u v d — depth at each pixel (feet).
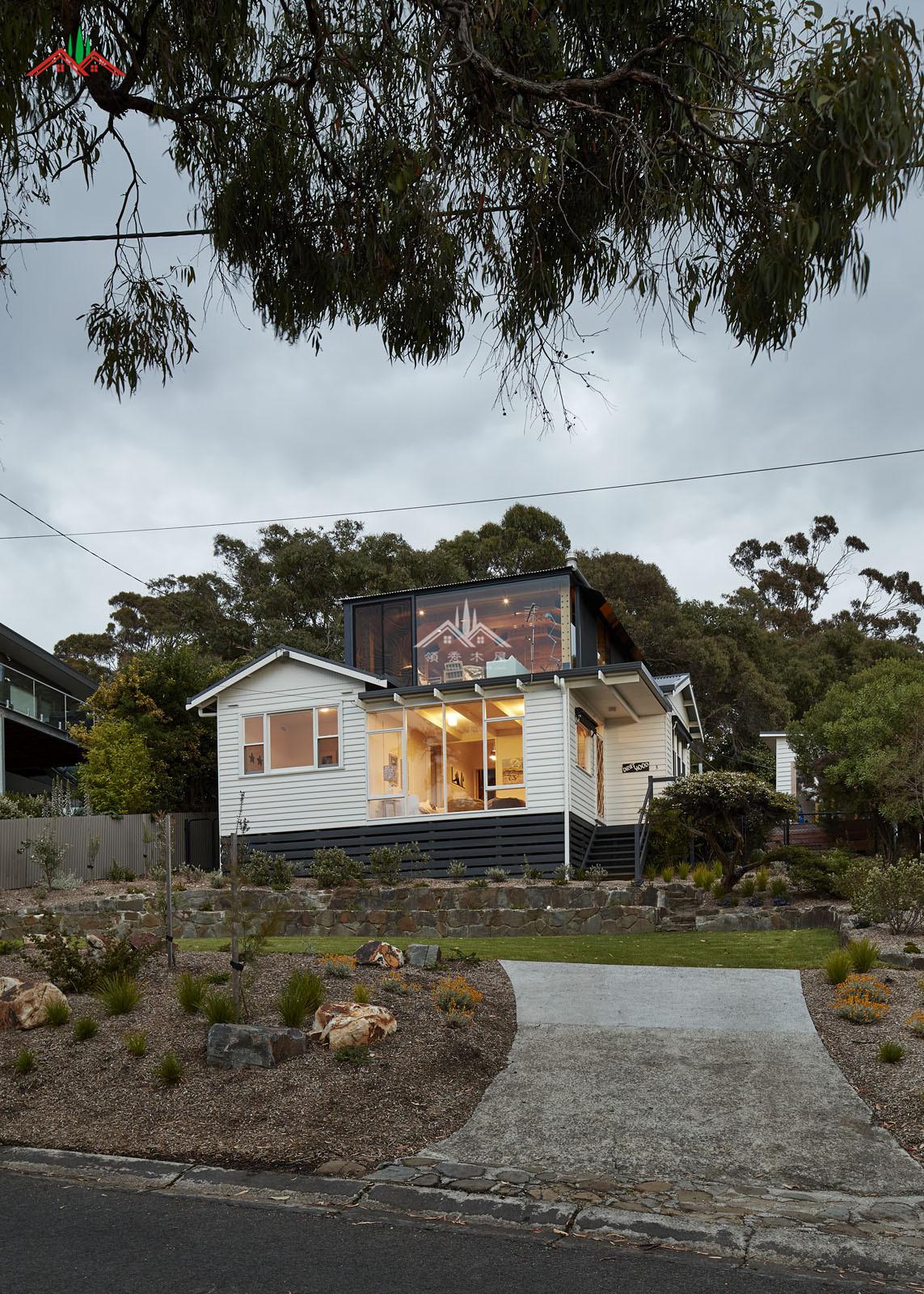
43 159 24.89
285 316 25.20
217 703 77.71
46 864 64.39
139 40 22.04
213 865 83.35
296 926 56.85
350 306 25.41
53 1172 19.83
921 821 71.00
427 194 21.63
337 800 73.10
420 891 58.34
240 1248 16.33
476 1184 19.30
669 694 90.22
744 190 20.24
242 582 149.07
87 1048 26.11
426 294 24.38
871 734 72.49
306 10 22.43
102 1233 16.89
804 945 42.42
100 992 29.94
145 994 30.76
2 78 21.45
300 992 28.68
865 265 18.90
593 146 22.15
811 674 146.51
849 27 17.47
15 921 56.54
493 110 21.12
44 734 102.83
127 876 69.21
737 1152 21.08
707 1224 17.53
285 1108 22.61
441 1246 16.49
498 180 22.54
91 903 59.52
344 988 31.35
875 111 17.07
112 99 23.11
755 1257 16.21
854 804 76.28
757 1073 25.85
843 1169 20.16
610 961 41.06
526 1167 20.24
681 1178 19.74
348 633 82.64
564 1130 22.30
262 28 23.81
